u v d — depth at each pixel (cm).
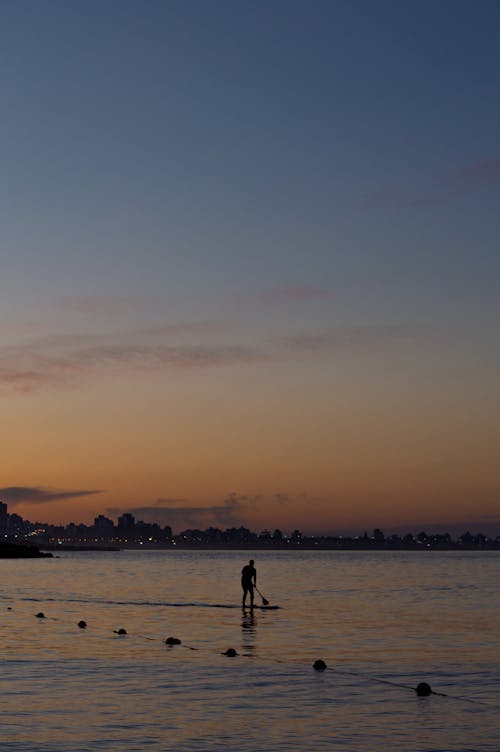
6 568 15200
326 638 3378
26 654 2936
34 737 1697
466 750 1602
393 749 1611
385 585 8006
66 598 6003
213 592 6762
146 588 7450
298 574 11544
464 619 4219
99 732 1742
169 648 3086
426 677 2438
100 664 2692
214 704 2042
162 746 1630
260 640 3316
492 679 2402
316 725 1817
